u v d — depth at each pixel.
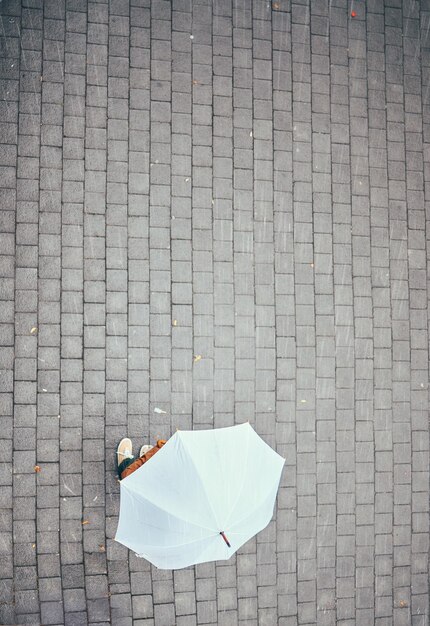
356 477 8.29
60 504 7.69
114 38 8.23
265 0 8.63
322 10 8.80
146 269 8.02
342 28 8.84
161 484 6.56
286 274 8.34
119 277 7.96
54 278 7.84
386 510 8.34
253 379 8.16
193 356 8.05
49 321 7.78
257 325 8.23
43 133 7.98
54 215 7.90
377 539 8.29
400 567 8.32
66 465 7.71
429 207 8.80
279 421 8.18
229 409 8.08
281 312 8.29
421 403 8.53
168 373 7.98
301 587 8.08
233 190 8.32
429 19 9.08
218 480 6.45
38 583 7.62
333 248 8.49
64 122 8.04
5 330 7.69
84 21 8.20
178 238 8.13
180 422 7.96
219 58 8.45
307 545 8.12
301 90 8.63
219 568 7.92
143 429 7.88
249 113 8.45
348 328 8.43
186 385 8.01
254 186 8.38
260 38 8.59
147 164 8.15
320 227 8.48
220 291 8.17
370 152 8.73
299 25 8.71
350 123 8.71
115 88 8.18
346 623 8.15
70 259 7.88
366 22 8.91
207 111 8.35
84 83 8.13
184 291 8.09
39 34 8.11
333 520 8.20
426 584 8.38
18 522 7.61
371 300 8.52
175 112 8.28
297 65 8.66
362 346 8.45
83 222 7.95
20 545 7.61
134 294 7.97
